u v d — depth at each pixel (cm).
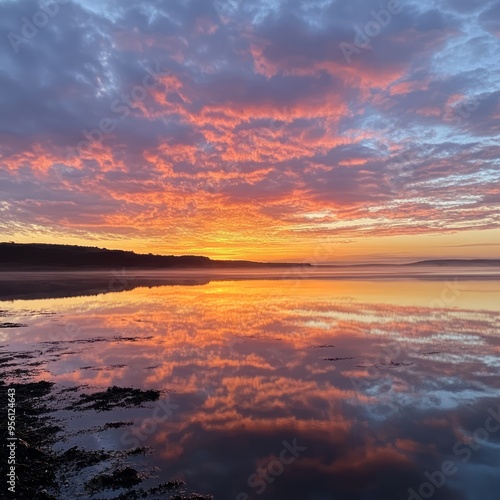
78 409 1154
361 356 1702
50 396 1253
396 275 9125
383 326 2358
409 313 2828
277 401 1220
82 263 15600
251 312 3020
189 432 1018
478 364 1572
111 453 912
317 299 3850
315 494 768
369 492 776
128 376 1458
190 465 867
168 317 2814
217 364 1608
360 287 5300
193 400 1230
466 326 2319
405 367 1543
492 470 849
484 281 6256
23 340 2061
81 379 1425
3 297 4344
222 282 7100
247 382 1391
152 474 831
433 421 1077
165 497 756
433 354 1719
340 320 2589
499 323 2409
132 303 3712
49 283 6688
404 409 1154
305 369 1530
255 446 950
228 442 966
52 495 755
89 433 1007
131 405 1187
